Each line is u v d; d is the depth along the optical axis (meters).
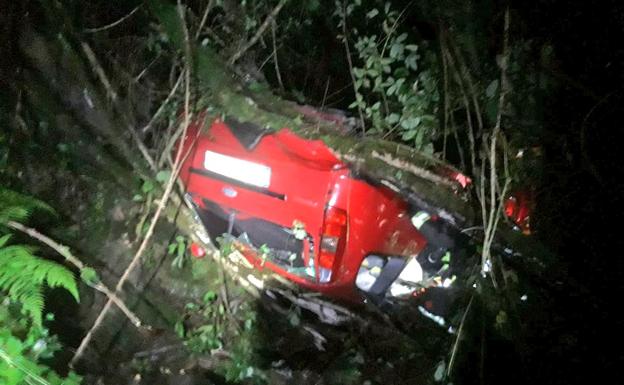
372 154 4.07
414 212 4.30
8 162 4.73
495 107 4.88
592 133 5.03
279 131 4.08
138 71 5.34
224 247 4.41
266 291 4.64
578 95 5.02
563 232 5.20
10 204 3.82
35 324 3.42
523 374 4.58
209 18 5.22
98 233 4.76
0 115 4.87
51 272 3.35
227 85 4.13
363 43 4.93
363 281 4.39
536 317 4.75
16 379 2.93
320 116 4.50
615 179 5.05
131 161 4.96
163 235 4.86
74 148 5.09
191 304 4.45
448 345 4.65
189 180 4.54
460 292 4.75
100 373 3.66
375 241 4.08
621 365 4.66
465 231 4.49
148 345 4.07
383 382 4.34
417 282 4.73
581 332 4.77
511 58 4.84
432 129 4.84
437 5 4.92
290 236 4.29
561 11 4.89
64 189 4.95
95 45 5.25
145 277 4.59
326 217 3.86
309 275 4.11
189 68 4.13
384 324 4.65
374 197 3.99
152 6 4.07
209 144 4.39
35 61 5.07
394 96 5.18
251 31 5.40
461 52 4.95
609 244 5.13
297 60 5.89
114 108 5.14
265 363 4.21
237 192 4.25
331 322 4.55
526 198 5.12
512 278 4.60
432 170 4.47
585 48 5.02
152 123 4.94
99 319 3.72
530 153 5.07
